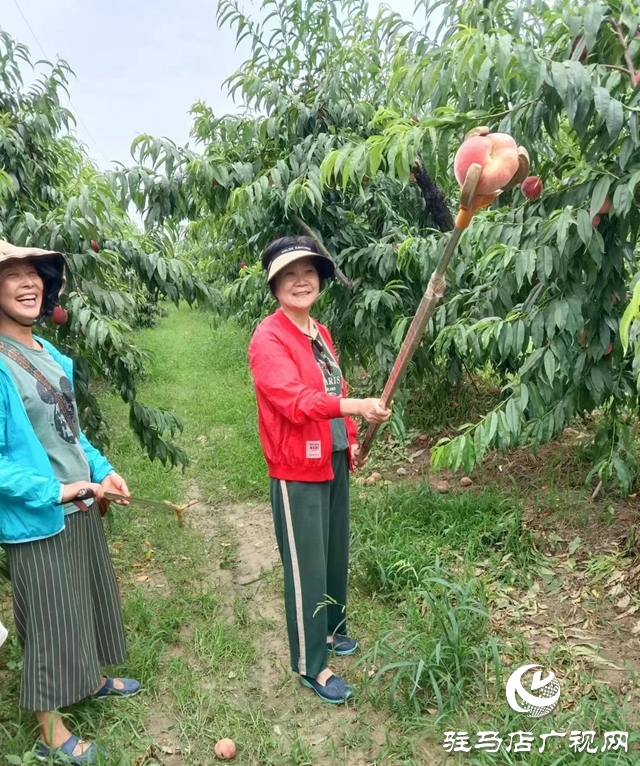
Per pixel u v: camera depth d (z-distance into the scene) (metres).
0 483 1.85
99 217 2.88
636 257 2.96
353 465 2.54
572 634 2.65
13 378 1.98
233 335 11.68
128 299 3.59
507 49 1.89
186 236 4.92
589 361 2.75
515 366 3.67
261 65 4.52
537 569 3.12
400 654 2.37
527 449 4.46
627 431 3.12
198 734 2.25
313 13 4.24
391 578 3.05
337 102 4.29
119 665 2.57
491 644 2.31
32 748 2.14
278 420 2.19
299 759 2.11
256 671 2.60
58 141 5.10
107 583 2.34
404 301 4.36
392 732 2.22
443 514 3.62
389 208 4.49
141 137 3.58
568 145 2.96
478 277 3.41
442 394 5.23
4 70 3.59
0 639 1.85
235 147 4.52
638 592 2.84
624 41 2.10
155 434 3.68
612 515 3.43
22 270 1.98
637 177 2.02
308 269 2.22
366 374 7.13
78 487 2.02
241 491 4.43
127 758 2.06
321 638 2.36
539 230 2.46
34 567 2.01
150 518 4.02
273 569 3.39
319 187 3.59
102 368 3.69
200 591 3.20
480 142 1.38
